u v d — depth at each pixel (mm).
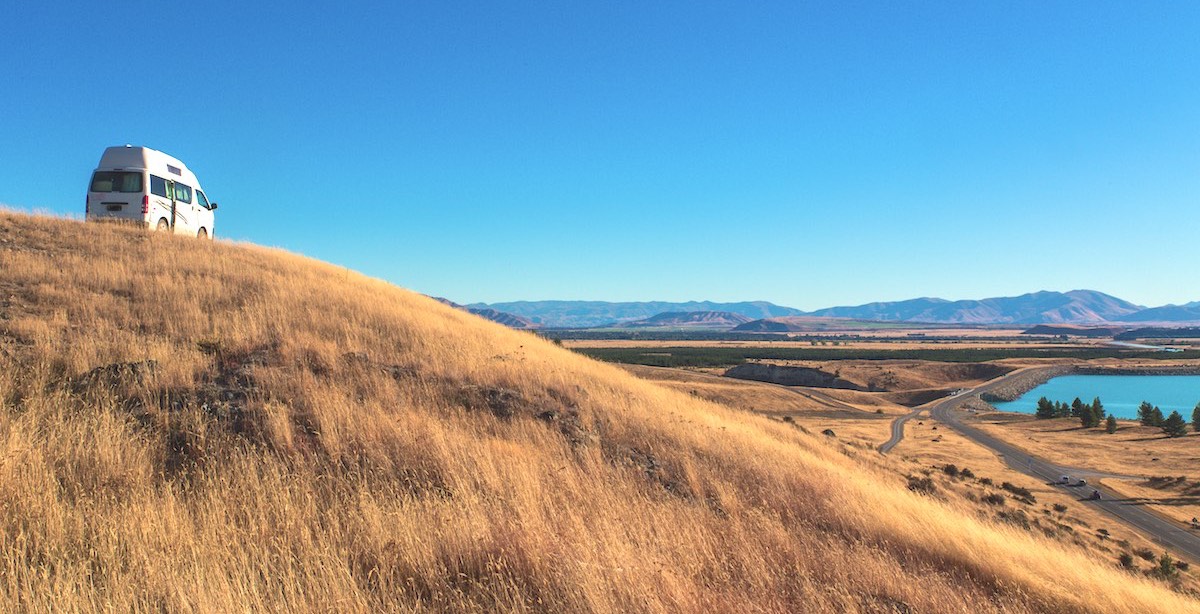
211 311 12352
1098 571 8672
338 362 10422
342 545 5293
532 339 23922
